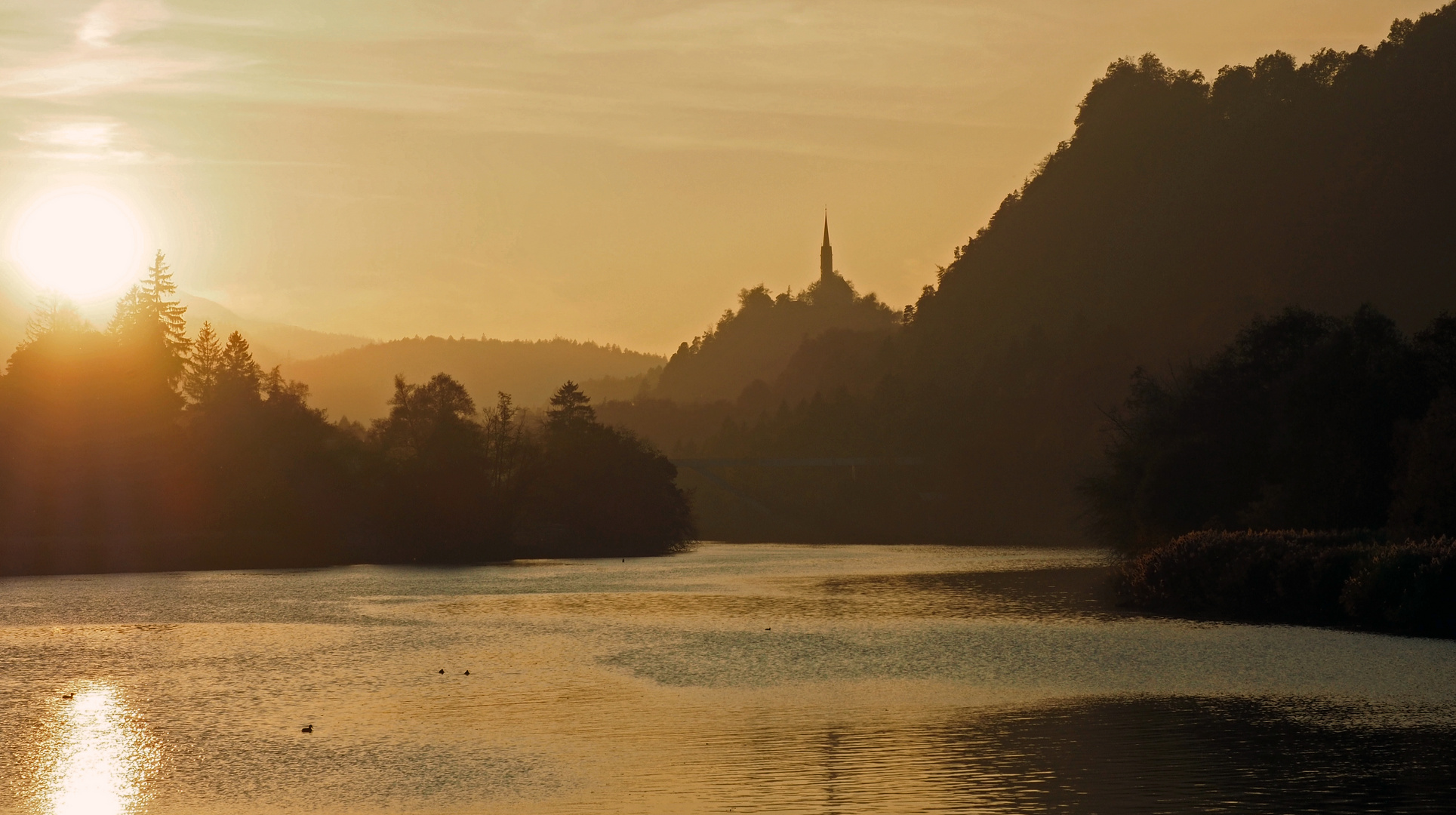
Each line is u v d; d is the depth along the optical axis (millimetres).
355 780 28906
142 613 73125
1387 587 57812
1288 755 29906
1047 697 38656
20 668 47688
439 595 86312
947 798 26375
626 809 26031
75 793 28234
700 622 64500
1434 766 28656
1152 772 28328
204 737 33844
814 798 26625
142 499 136750
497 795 27312
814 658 48688
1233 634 55906
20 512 132125
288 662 48875
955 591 86688
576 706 38031
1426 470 68312
